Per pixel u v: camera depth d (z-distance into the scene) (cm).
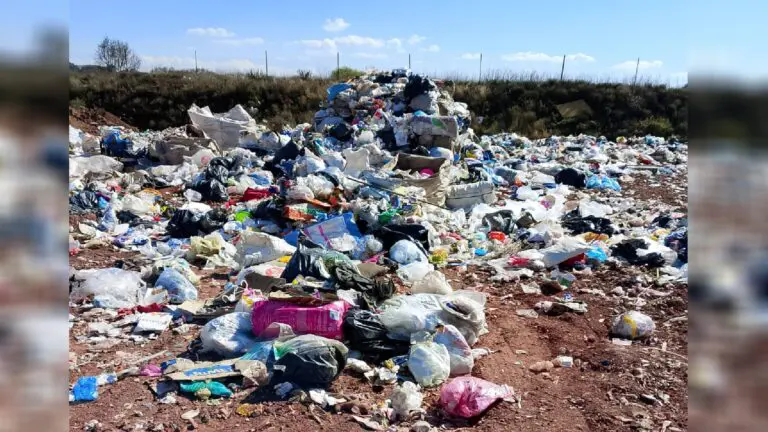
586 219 875
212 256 707
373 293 539
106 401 396
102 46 3247
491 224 853
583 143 1895
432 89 1402
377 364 451
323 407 393
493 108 2653
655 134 2392
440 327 470
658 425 378
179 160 1274
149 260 700
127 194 1005
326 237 746
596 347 491
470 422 382
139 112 2559
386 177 952
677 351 482
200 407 391
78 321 526
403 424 377
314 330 465
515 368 455
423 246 721
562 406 402
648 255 705
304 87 2712
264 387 414
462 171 1139
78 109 2297
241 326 482
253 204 934
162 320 523
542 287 631
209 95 2653
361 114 1388
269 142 1356
